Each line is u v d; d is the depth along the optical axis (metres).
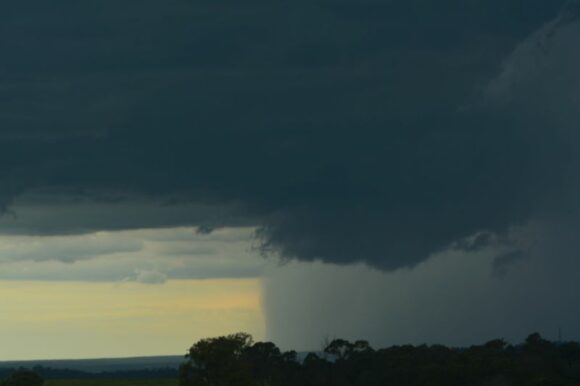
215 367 185.25
